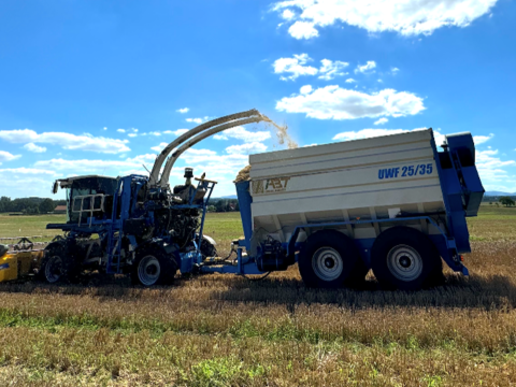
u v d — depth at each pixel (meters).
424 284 7.19
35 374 4.05
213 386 3.57
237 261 9.38
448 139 7.23
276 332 5.02
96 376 3.98
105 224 10.39
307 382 3.49
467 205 7.49
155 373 3.90
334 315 5.41
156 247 9.55
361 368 3.67
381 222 7.85
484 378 3.41
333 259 8.09
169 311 6.08
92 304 6.78
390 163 7.52
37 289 9.07
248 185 8.88
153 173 10.27
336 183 7.90
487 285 7.28
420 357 3.99
